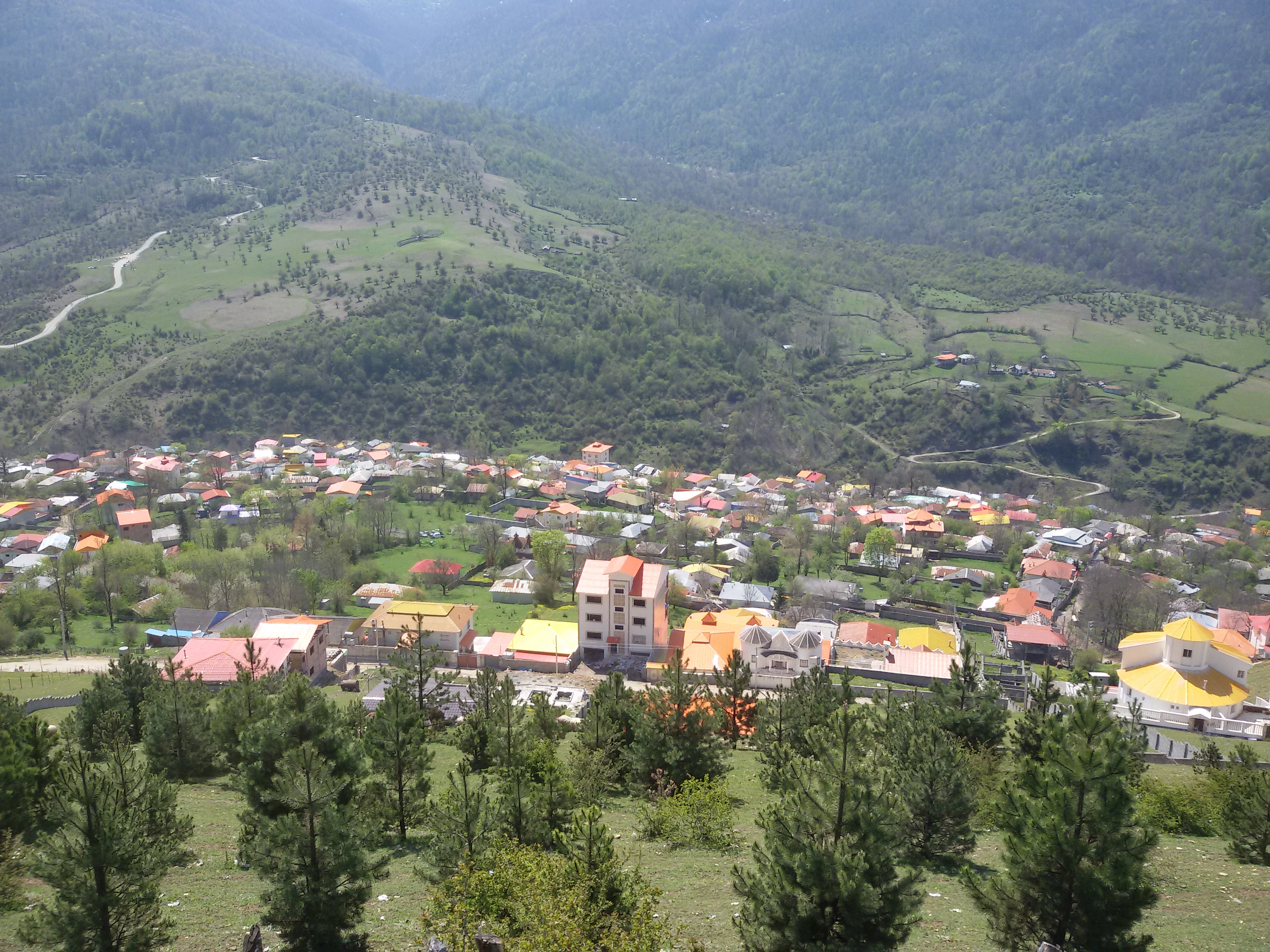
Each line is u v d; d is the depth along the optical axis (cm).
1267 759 5559
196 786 4822
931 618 11319
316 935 2558
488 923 2312
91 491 16900
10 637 9488
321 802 2659
